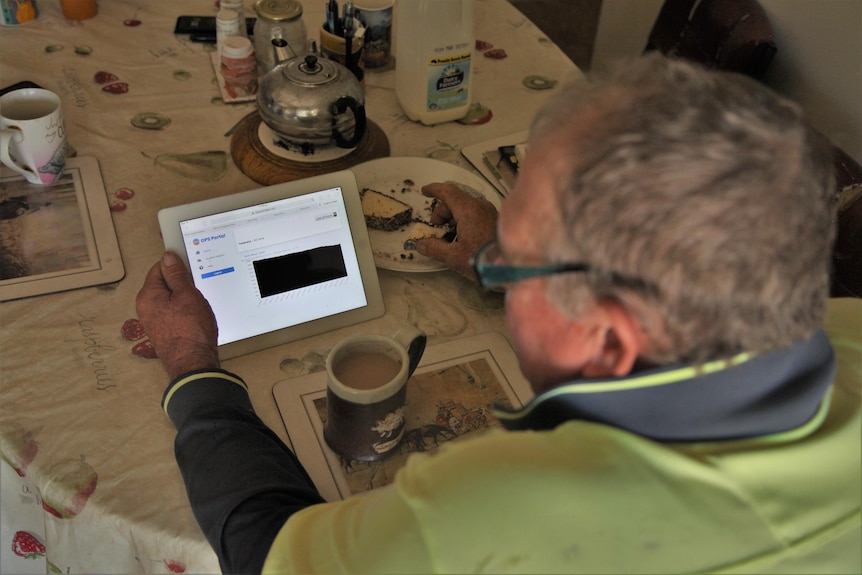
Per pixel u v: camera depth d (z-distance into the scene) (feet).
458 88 4.24
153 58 4.56
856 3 4.79
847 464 1.83
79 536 2.69
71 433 2.76
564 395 1.79
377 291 3.36
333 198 3.33
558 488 1.71
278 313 3.21
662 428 1.74
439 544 1.73
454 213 3.54
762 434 1.77
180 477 2.69
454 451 1.86
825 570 1.80
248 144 3.98
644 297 1.56
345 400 2.57
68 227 3.49
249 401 2.82
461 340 3.27
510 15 5.30
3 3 4.51
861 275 3.55
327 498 2.72
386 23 4.53
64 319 3.13
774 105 1.60
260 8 4.27
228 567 2.30
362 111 3.81
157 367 3.01
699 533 1.69
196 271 3.13
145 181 3.78
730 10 4.86
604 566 1.69
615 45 7.49
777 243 1.49
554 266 1.68
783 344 1.66
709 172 1.45
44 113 3.67
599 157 1.53
